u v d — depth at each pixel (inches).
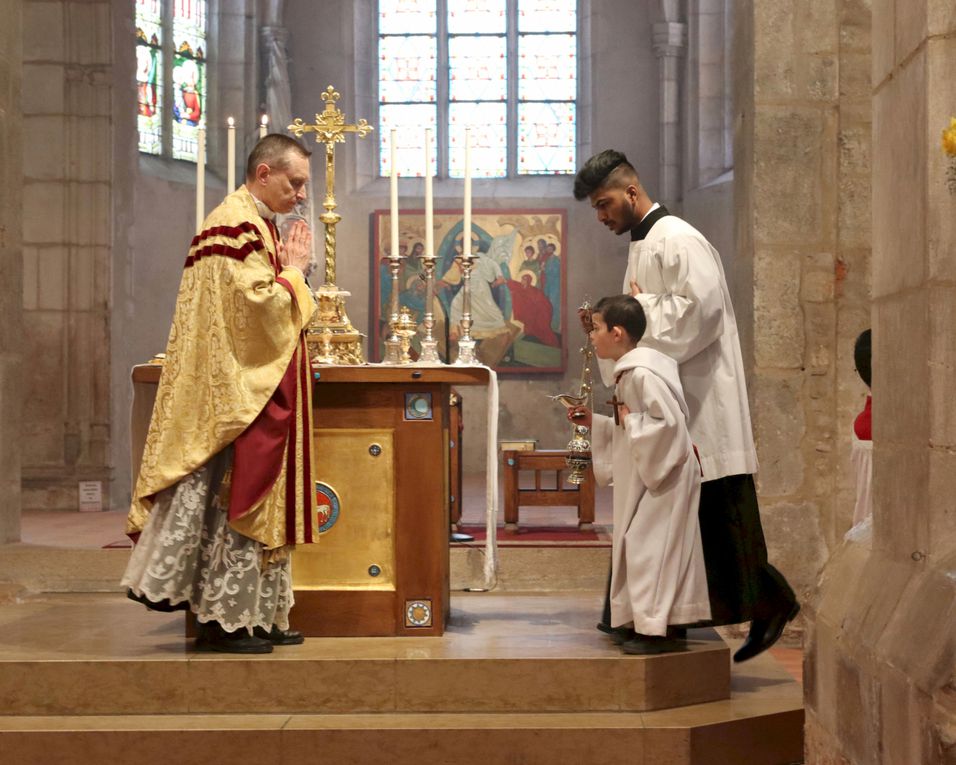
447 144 562.3
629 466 168.4
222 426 159.9
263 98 534.3
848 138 230.4
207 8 521.0
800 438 229.5
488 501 178.7
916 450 117.6
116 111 421.4
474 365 177.0
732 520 175.0
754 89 229.9
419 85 562.9
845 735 126.3
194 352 164.1
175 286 484.4
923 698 104.3
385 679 159.5
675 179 542.9
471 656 161.5
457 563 243.0
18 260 269.6
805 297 229.9
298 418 165.2
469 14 564.1
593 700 160.4
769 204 229.9
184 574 160.7
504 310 543.5
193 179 501.0
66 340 410.0
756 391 229.5
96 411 409.4
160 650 166.1
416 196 548.7
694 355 173.6
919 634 108.6
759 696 172.9
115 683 158.7
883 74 127.7
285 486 163.8
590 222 547.8
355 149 554.6
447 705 159.8
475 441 542.0
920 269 116.0
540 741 151.3
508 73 562.6
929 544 114.2
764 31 229.5
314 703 159.3
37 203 411.8
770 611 175.5
